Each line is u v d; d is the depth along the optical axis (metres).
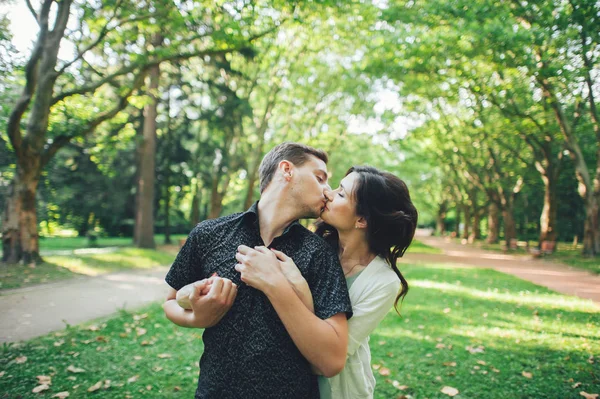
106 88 16.09
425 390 3.90
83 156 25.25
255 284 1.38
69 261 12.54
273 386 1.41
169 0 9.49
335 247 1.96
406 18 11.10
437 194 49.62
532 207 34.72
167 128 24.91
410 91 16.28
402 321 6.39
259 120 23.52
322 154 1.78
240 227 1.60
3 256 11.89
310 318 1.35
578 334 5.78
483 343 5.34
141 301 8.10
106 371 4.31
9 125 11.05
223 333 1.46
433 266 15.38
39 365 4.41
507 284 10.45
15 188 11.95
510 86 13.02
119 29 11.17
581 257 17.45
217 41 10.36
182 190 27.98
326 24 15.41
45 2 10.78
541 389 3.95
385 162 33.31
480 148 23.88
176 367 4.44
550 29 10.50
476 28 9.81
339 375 1.67
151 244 19.59
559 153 20.67
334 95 22.03
